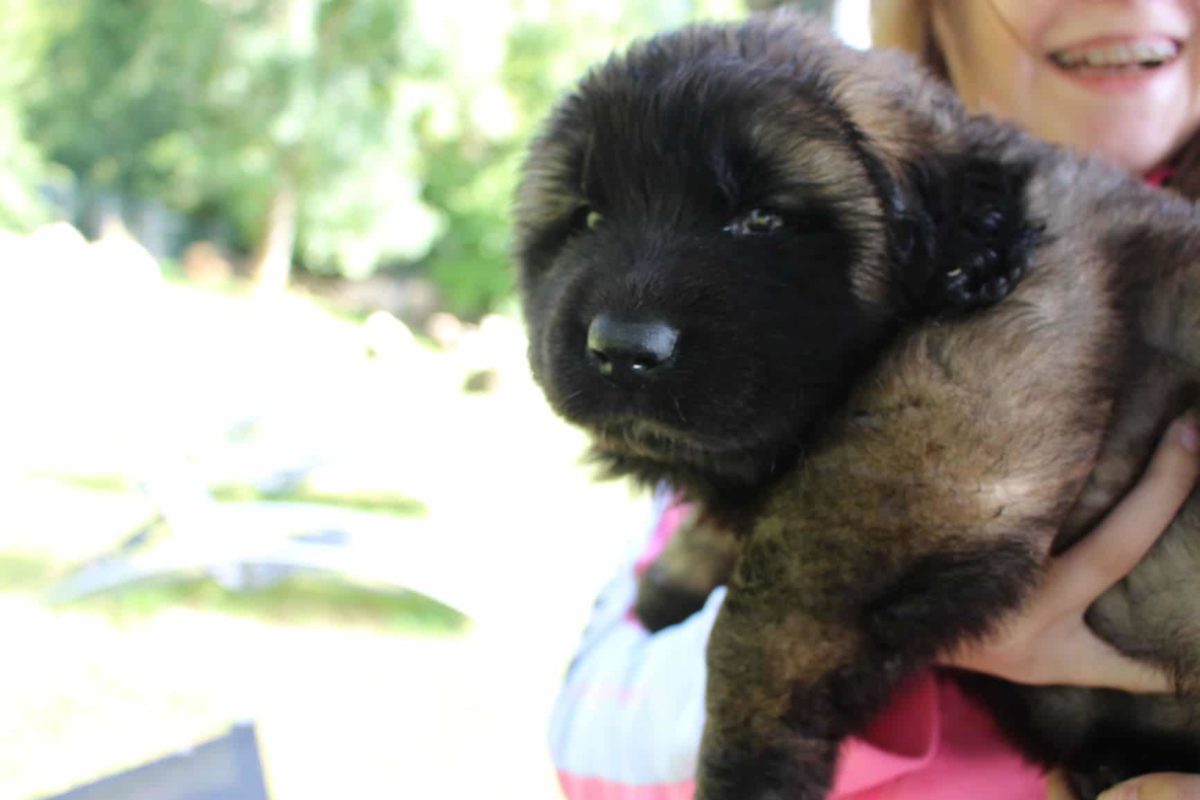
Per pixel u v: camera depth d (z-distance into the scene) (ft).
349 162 14.61
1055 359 1.60
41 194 17.08
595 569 5.68
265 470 6.06
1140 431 1.71
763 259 1.68
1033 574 1.60
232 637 4.95
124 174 17.33
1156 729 1.80
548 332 1.74
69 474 7.13
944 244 1.65
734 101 1.68
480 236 15.64
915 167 1.69
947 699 1.88
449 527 6.19
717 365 1.63
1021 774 1.86
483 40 13.73
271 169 15.14
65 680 4.42
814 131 1.68
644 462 1.88
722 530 1.86
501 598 5.30
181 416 5.86
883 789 1.78
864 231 1.67
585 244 1.76
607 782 1.98
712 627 1.68
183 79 14.76
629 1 14.19
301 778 3.76
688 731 1.88
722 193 1.69
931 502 1.58
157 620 5.11
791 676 1.62
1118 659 1.72
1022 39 2.17
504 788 3.72
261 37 13.83
